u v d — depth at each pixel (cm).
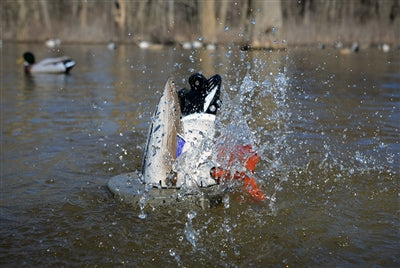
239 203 398
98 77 1278
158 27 2919
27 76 1323
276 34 1853
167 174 393
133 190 400
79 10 3341
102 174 480
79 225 362
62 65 1379
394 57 1877
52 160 522
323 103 845
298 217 375
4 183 453
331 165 501
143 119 728
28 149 562
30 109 805
